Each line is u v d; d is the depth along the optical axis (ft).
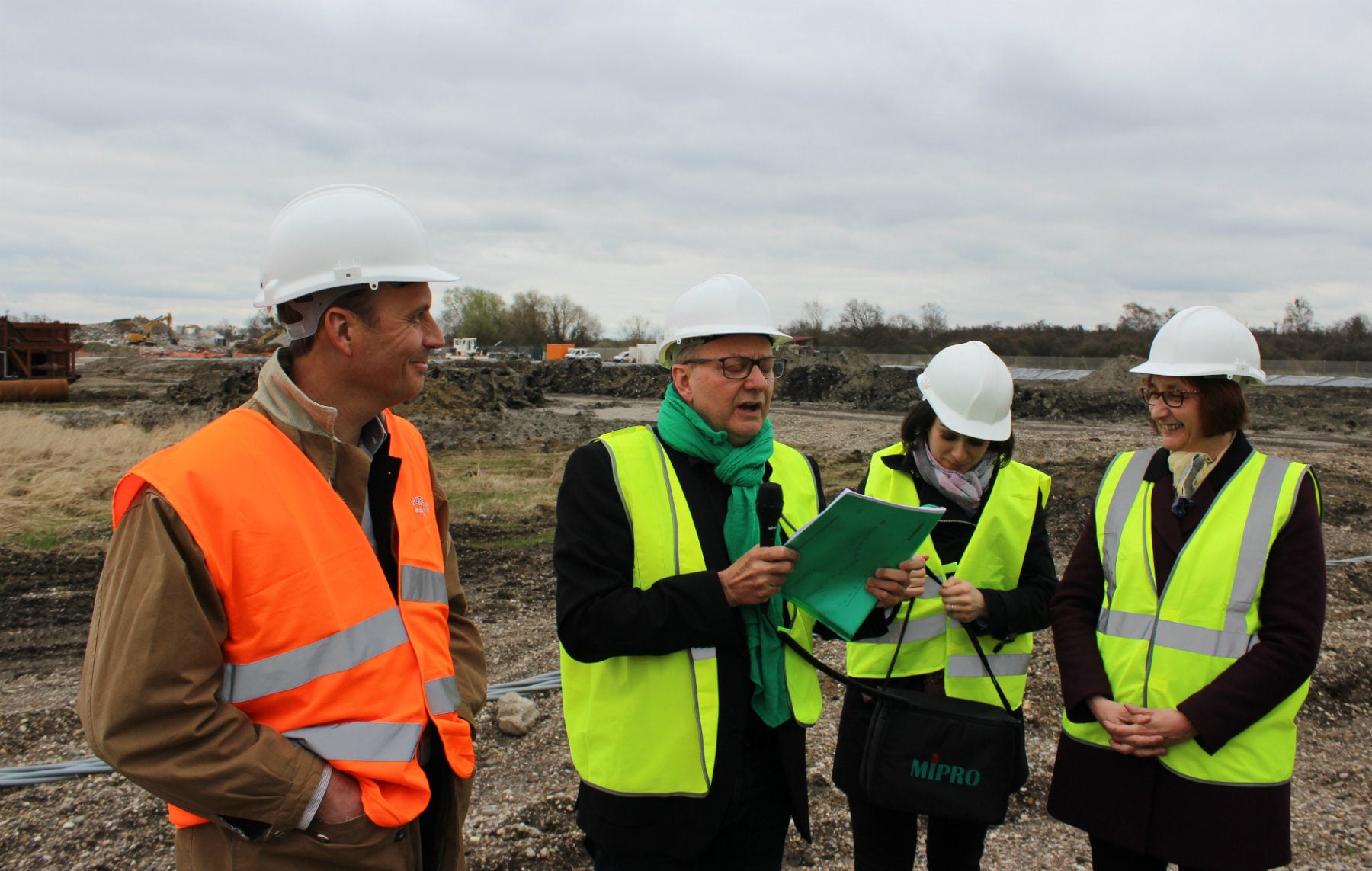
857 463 48.11
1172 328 7.44
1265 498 6.94
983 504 8.48
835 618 6.69
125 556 4.47
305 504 4.94
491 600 21.48
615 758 6.32
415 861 5.21
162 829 10.44
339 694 4.83
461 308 313.73
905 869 8.13
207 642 4.48
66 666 17.08
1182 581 7.04
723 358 6.51
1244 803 6.66
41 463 38.91
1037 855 10.09
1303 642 6.54
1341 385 100.22
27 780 11.53
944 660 8.34
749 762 6.64
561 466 47.24
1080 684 7.28
